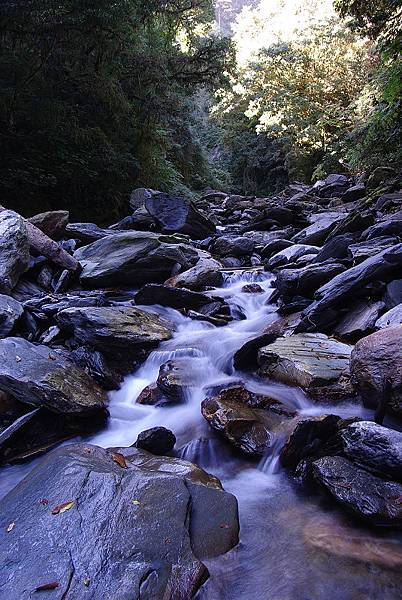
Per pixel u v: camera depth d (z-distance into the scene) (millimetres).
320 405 3553
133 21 12977
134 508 2371
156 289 6023
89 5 10344
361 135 14625
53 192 12570
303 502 2814
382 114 11359
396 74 10242
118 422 3984
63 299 5992
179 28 18328
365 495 2561
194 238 10836
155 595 1947
